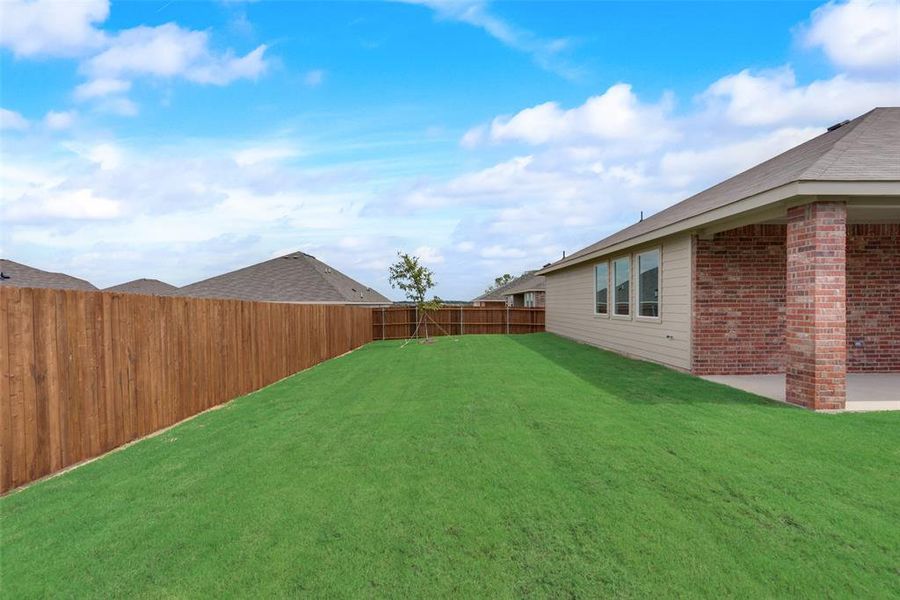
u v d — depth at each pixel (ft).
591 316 52.85
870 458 15.12
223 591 9.25
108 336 19.27
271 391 31.83
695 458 15.34
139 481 15.11
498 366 37.29
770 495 12.62
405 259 72.08
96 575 9.87
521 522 11.59
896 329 32.30
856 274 32.27
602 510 12.05
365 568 9.91
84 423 17.85
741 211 24.04
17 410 15.10
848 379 29.58
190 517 12.35
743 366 31.42
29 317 15.64
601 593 8.95
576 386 27.73
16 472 15.01
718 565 9.70
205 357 26.78
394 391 28.78
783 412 20.97
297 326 41.27
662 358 35.91
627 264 42.55
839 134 28.76
